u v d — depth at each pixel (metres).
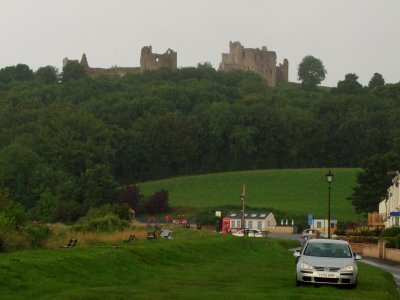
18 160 135.38
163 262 35.12
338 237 74.88
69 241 36.94
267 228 113.19
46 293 22.12
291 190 150.00
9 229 34.44
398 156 116.50
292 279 30.91
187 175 176.12
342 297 23.83
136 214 129.12
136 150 176.75
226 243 54.03
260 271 35.19
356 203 117.81
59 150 157.88
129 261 31.86
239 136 183.62
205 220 116.75
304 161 184.00
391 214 71.44
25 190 132.88
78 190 127.62
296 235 100.06
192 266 35.72
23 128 184.25
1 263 24.75
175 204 137.12
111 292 23.06
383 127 182.50
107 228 54.62
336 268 27.02
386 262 49.84
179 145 181.00
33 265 25.59
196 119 190.62
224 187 155.75
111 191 129.88
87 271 27.41
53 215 119.75
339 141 181.62
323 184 153.62
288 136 184.25
